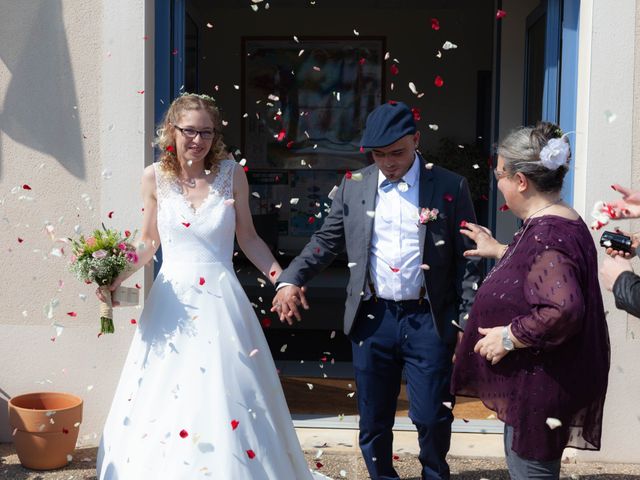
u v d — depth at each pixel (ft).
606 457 14.17
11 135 14.37
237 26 34.63
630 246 8.82
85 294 14.48
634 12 13.65
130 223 14.29
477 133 34.06
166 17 14.65
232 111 34.94
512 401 8.74
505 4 19.49
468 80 34.04
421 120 34.32
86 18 14.17
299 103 34.78
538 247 8.57
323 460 14.01
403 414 16.16
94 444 14.65
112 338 14.47
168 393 10.81
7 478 13.12
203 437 10.55
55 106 14.26
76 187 14.34
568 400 8.55
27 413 13.26
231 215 11.56
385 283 11.34
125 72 14.14
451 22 33.99
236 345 11.09
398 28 34.27
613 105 13.74
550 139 8.82
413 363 11.36
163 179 11.53
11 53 14.29
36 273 14.49
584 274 8.55
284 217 34.99
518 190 9.00
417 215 11.18
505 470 13.74
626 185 13.79
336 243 11.89
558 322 8.20
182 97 11.36
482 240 10.19
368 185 11.53
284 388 17.97
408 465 13.82
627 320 13.92
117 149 14.23
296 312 11.48
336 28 34.45
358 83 34.63
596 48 13.71
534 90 17.99
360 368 11.62
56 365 14.57
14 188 13.64
